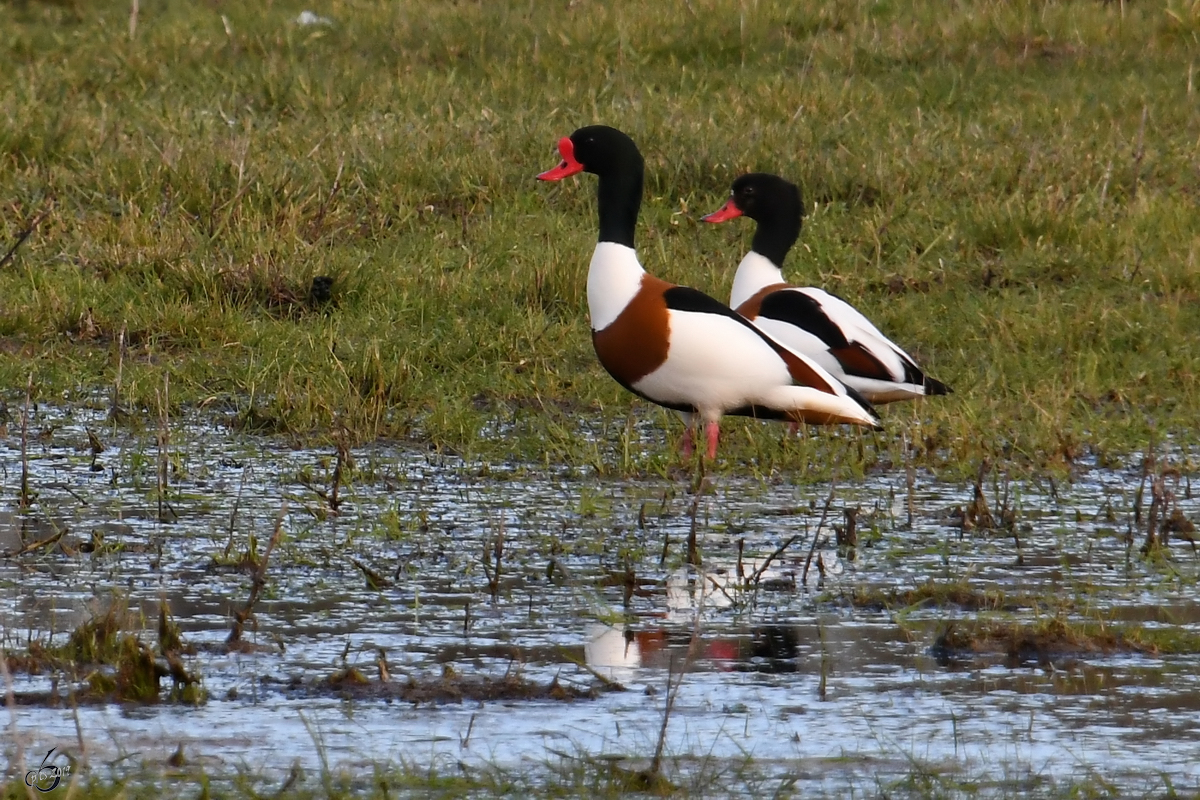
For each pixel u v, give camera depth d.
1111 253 15.47
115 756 6.18
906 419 11.88
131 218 15.51
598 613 7.95
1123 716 6.64
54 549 8.97
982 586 8.45
